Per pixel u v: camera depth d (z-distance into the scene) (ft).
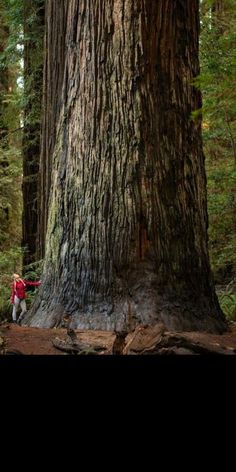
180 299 16.75
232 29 32.71
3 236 56.08
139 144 17.48
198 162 18.81
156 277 16.72
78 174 18.15
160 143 17.76
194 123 18.80
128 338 13.24
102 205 17.44
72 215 18.06
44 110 29.32
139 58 17.75
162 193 17.49
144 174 17.34
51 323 16.96
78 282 17.30
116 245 17.06
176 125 18.17
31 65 40.65
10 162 50.85
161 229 17.21
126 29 17.88
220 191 34.14
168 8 18.28
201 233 18.31
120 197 17.30
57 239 18.35
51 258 18.45
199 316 16.72
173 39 18.42
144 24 17.85
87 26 18.56
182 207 17.83
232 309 27.89
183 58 18.69
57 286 17.83
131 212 17.13
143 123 17.58
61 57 27.09
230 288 34.12
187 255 17.54
